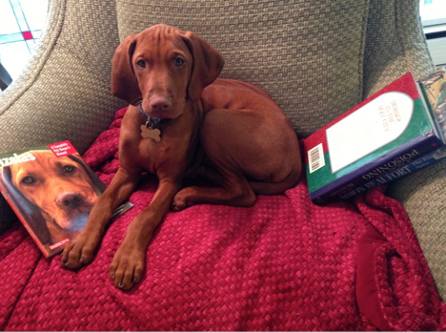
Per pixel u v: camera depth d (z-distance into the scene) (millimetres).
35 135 1232
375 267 923
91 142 1432
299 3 1211
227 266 929
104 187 1179
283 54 1260
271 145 1176
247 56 1288
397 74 1242
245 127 1173
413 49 1243
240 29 1264
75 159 1185
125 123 1173
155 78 1006
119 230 1043
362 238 1013
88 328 851
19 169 1061
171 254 964
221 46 1292
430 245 966
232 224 1042
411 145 942
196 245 983
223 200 1152
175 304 864
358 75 1284
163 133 1139
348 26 1231
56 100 1316
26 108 1248
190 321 856
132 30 1321
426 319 838
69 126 1335
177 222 1054
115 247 983
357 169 1031
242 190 1165
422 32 1291
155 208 1074
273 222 1061
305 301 879
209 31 1279
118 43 1430
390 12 1257
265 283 905
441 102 1009
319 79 1267
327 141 1197
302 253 957
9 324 864
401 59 1248
